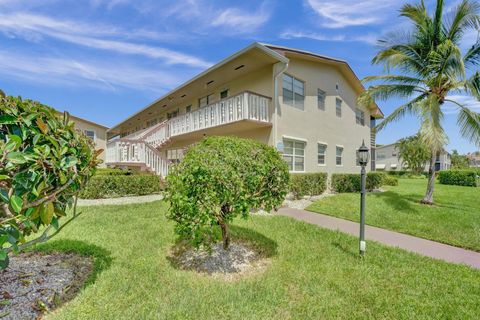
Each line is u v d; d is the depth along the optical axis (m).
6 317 2.36
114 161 12.11
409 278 3.33
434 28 8.73
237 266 3.69
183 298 2.74
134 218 6.20
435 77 8.72
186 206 3.10
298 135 11.01
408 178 27.25
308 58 11.25
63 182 2.51
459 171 19.52
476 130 8.34
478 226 6.04
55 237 4.64
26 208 2.27
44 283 2.98
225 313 2.52
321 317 2.51
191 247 4.27
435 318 2.54
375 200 9.41
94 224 5.62
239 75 11.30
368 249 4.38
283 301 2.75
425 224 6.21
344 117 15.09
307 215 7.08
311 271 3.48
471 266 3.80
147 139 14.80
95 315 2.42
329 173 13.23
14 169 2.17
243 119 8.95
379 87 9.95
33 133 2.37
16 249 2.28
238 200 3.25
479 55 8.45
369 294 2.92
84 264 3.59
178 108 17.02
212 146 3.68
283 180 3.87
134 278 3.14
